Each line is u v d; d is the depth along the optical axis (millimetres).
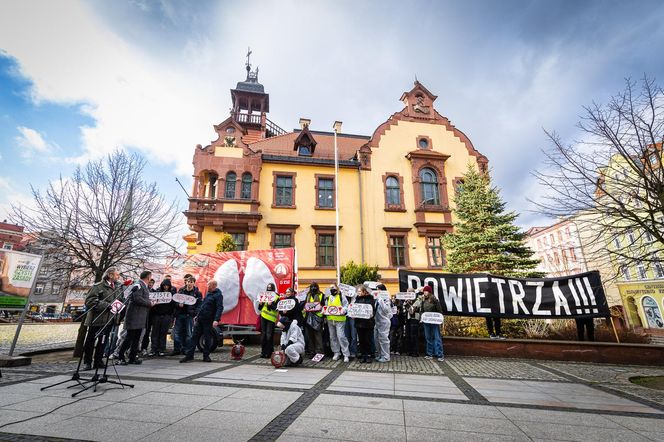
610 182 7242
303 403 4254
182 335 8500
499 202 15125
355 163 21328
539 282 9922
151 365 6844
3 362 6375
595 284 9539
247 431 3242
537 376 6621
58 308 37688
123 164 9602
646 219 6789
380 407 4152
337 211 19422
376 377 6074
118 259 9133
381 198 21016
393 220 20719
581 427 3588
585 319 9719
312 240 19500
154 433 3148
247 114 29844
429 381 5828
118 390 4750
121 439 2988
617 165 7332
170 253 10438
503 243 13984
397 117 22781
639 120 6848
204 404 4117
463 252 14875
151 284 8289
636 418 3951
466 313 9969
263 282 11422
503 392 5152
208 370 6367
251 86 32250
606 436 3338
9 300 7211
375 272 16562
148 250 9633
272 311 8266
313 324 8109
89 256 8789
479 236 14352
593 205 7215
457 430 3404
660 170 6676
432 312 8633
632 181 7039
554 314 9602
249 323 11094
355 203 20750
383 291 8656
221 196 18938
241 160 19688
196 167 19203
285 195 20234
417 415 3861
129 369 6359
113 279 6578
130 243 9336
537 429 3490
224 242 16734
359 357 8344
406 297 9641
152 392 4652
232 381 5430
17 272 7406
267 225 19062
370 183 21188
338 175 21172
